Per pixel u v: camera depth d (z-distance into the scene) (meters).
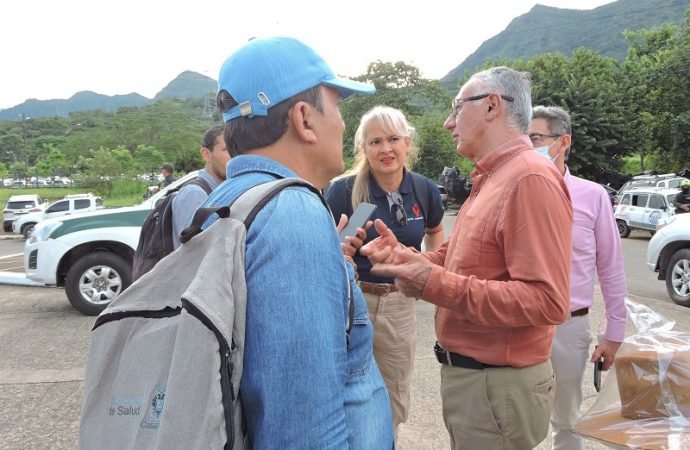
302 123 1.13
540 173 1.61
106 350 1.02
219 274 0.91
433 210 3.05
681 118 28.16
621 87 30.11
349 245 1.79
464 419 1.80
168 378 0.92
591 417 1.74
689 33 30.77
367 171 2.85
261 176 1.08
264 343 0.88
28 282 6.79
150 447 0.93
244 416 0.92
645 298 7.67
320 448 0.88
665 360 1.61
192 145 54.31
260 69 1.11
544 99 28.89
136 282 1.04
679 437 1.49
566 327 2.51
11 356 4.74
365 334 1.17
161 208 2.65
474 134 1.82
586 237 2.45
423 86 40.69
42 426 3.38
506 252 1.62
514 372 1.72
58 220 6.38
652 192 16.58
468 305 1.55
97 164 37.41
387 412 1.21
